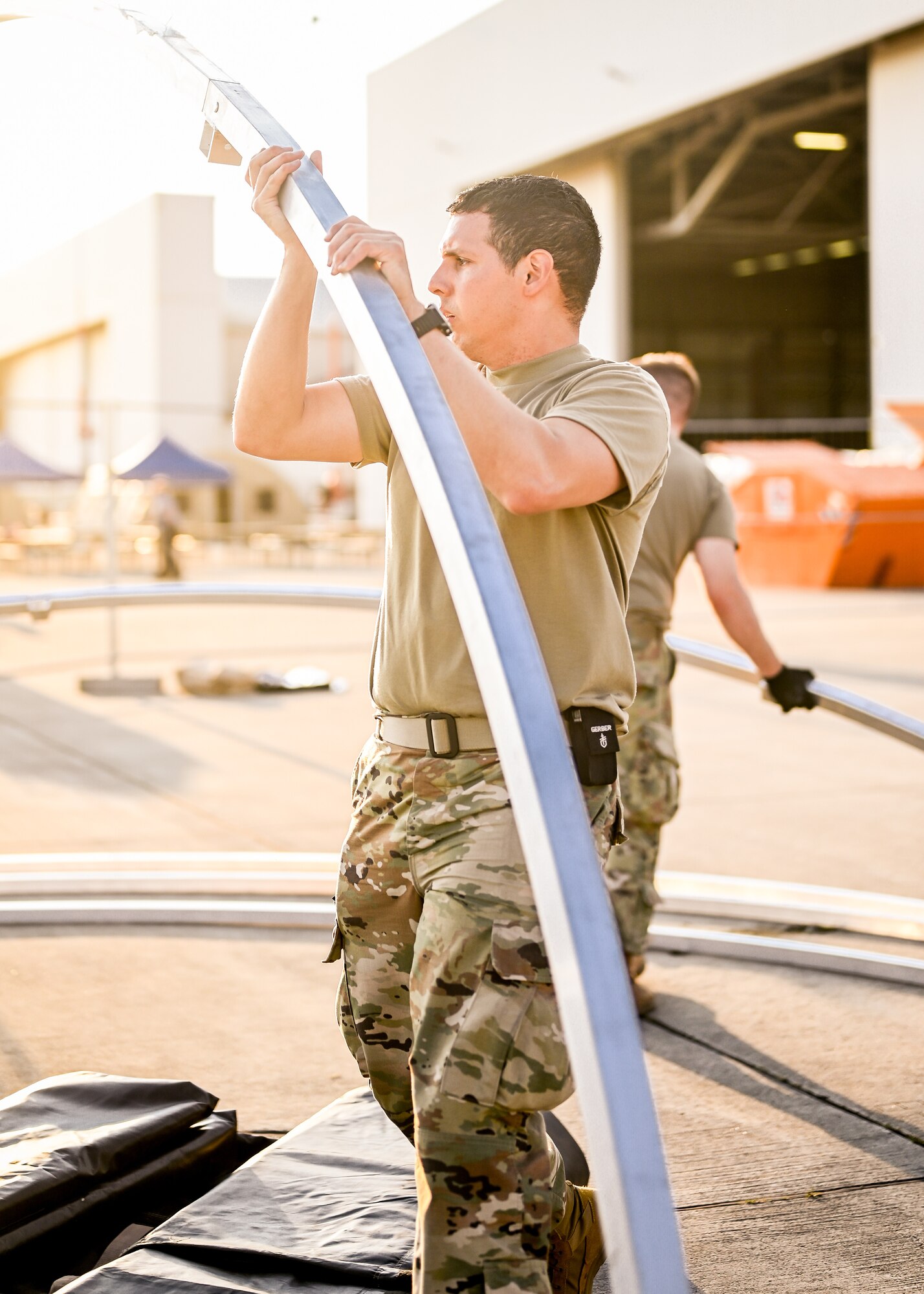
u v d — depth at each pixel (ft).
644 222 114.21
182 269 139.95
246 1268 6.84
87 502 104.17
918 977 13.38
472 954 5.62
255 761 25.34
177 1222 7.18
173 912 15.10
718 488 12.47
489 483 5.50
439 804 5.86
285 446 6.19
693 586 74.23
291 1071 10.90
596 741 5.98
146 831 19.45
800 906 15.35
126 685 34.99
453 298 6.42
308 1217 7.27
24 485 138.51
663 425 6.13
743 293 156.56
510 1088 5.52
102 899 15.76
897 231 76.23
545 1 93.71
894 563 66.90
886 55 75.36
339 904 6.39
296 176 5.72
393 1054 6.43
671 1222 3.59
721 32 80.74
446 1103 5.56
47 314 170.40
